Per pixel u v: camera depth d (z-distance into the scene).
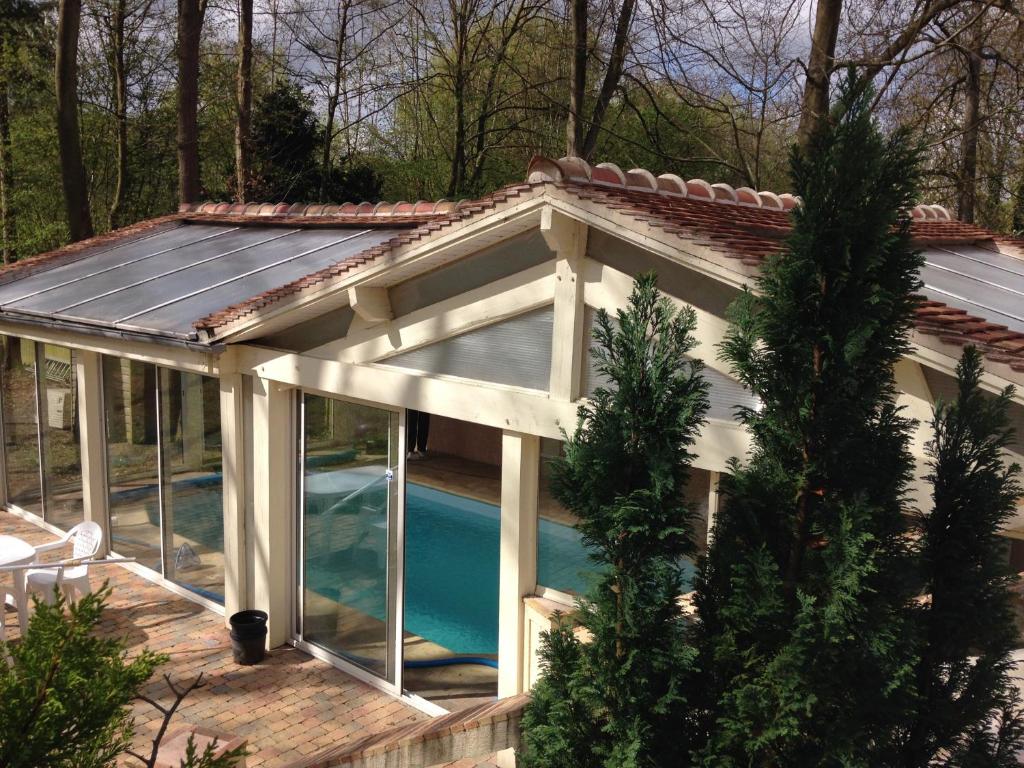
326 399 9.57
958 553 4.76
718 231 6.43
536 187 6.54
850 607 4.26
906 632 4.33
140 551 12.62
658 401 4.87
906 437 4.61
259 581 10.24
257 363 9.76
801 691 4.34
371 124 31.58
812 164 4.53
